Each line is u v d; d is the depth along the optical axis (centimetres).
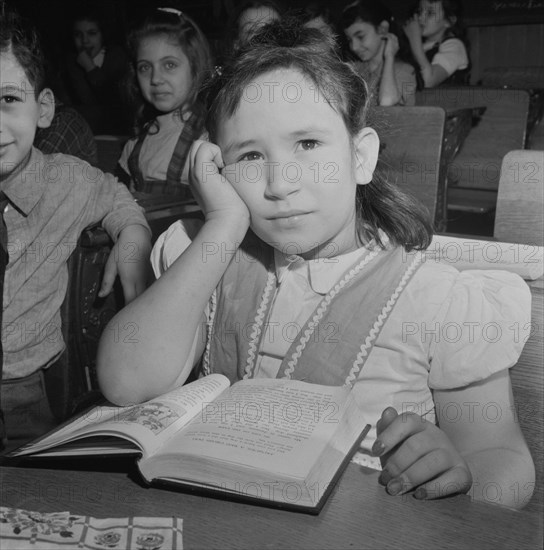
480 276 109
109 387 102
